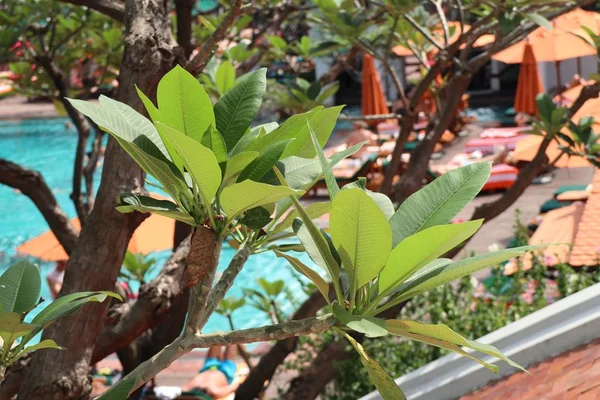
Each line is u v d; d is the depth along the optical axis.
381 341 6.55
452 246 1.63
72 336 3.35
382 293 1.69
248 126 1.83
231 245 2.08
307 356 7.30
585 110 12.71
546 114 6.43
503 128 26.30
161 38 3.64
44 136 32.22
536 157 6.54
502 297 6.55
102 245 3.49
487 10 6.55
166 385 10.97
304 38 7.67
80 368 3.35
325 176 1.64
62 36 9.48
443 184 1.84
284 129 1.81
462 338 1.58
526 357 3.88
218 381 9.56
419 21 7.29
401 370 6.20
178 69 1.70
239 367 10.57
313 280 1.74
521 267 6.89
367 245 1.60
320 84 7.13
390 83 31.78
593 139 6.43
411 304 6.55
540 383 3.54
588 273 7.34
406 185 6.72
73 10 8.58
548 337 3.81
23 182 6.62
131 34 3.64
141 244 12.61
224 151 1.70
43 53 8.33
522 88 24.58
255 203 1.66
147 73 3.58
